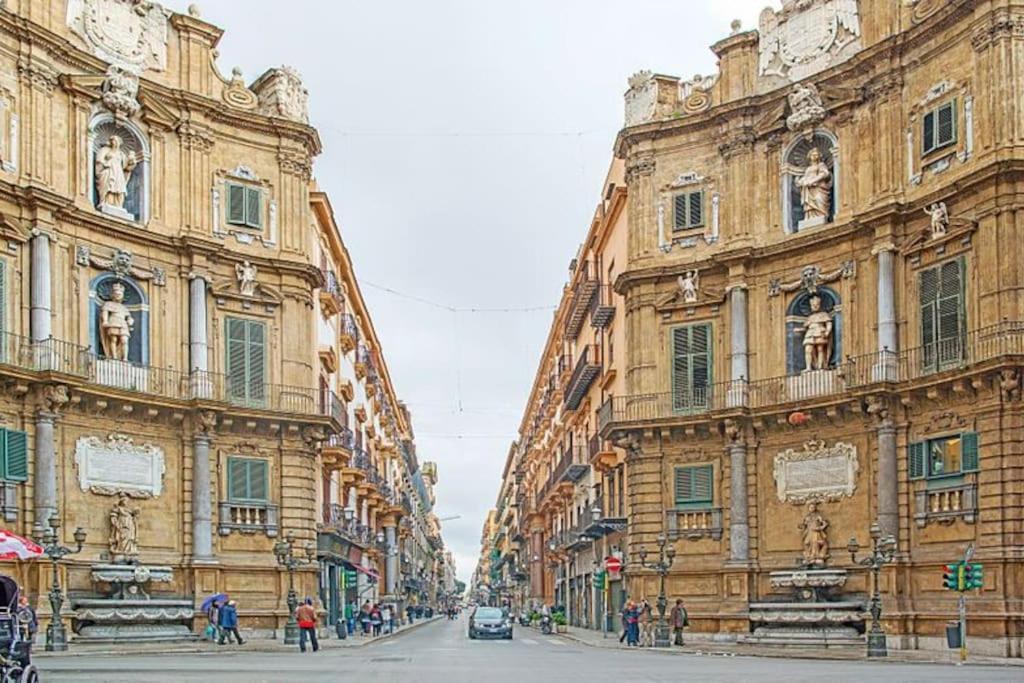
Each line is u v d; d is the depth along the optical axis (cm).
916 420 3406
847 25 3778
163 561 3700
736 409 3853
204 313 3881
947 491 3266
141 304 3759
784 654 3200
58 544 3309
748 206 3988
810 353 3769
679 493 4047
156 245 3797
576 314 6050
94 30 3688
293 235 4150
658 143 4231
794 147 3903
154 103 3794
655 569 4034
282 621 3922
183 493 3788
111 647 3278
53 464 3347
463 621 10244
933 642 3244
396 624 6875
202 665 2588
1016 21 3161
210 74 4047
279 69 4212
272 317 4081
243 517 3909
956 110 3328
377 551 6481
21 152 3394
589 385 5788
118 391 3544
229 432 3906
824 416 3669
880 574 3403
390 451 7725
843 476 3619
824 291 3775
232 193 4028
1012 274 3095
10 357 3306
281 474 4019
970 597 3108
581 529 5900
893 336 3488
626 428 4125
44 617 3266
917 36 3466
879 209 3503
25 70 3412
